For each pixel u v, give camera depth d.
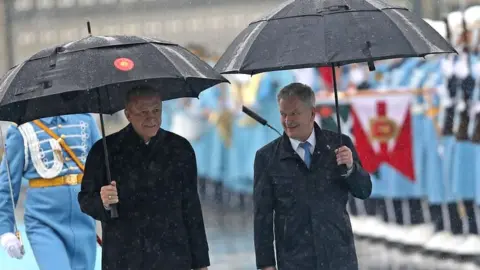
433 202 30.86
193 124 47.00
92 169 16.80
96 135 20.19
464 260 29.44
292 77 41.97
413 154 32.72
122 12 51.50
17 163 19.59
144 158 16.67
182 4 50.06
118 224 16.61
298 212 17.17
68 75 15.61
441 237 30.50
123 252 16.56
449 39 30.08
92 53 15.80
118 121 46.72
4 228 19.39
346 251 17.20
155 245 16.55
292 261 17.17
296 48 16.22
